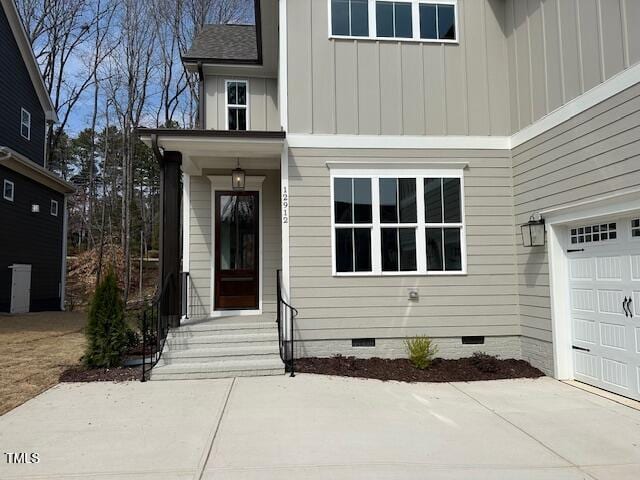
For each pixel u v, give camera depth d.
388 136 7.79
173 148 7.43
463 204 7.80
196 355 6.84
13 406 5.24
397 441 4.29
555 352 6.64
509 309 7.69
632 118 5.30
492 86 8.03
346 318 7.49
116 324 7.05
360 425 4.70
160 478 3.53
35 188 15.78
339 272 7.54
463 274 7.68
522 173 7.55
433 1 8.09
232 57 10.20
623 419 4.93
